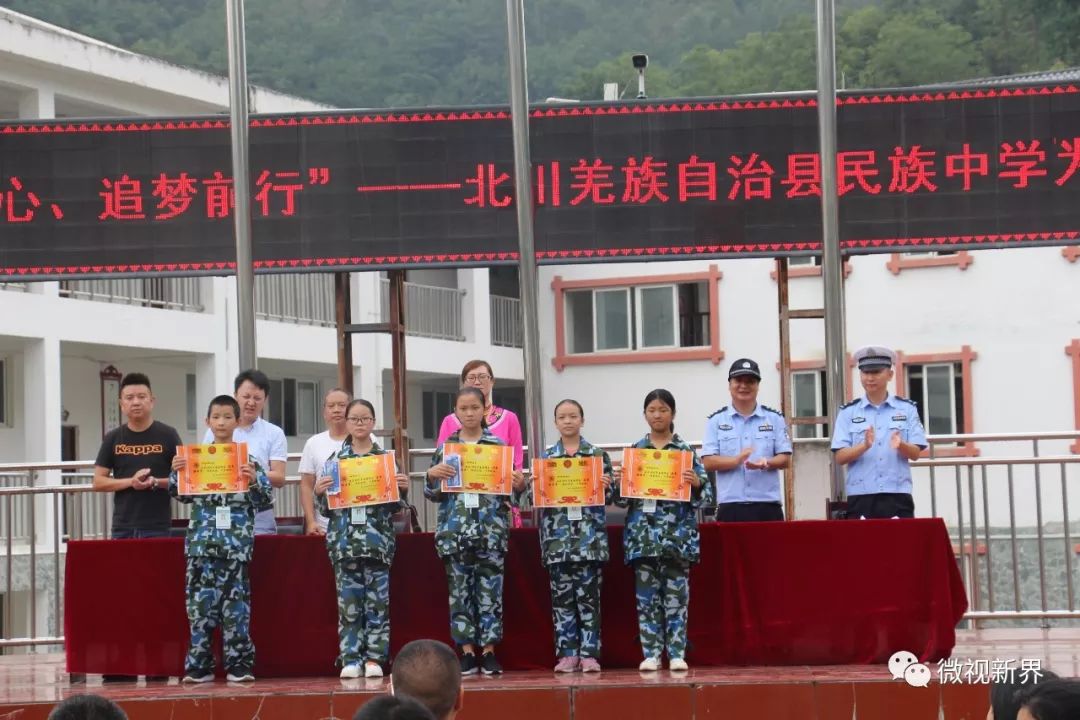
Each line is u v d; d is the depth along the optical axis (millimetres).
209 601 7273
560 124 9008
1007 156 8898
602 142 8992
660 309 23891
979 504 17859
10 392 18453
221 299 19875
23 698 6957
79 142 9172
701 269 23359
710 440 7875
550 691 6656
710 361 23281
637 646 7488
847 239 8930
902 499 7742
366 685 6953
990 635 8828
